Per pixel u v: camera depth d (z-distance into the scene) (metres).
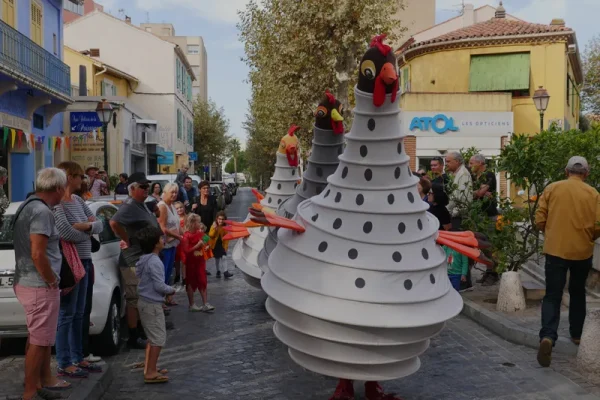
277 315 5.13
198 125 63.28
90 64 35.62
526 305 9.38
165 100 45.94
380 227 4.95
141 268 6.59
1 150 19.44
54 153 24.62
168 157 43.69
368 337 4.77
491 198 9.88
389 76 4.87
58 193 5.52
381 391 5.61
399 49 34.19
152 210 9.95
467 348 7.68
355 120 5.16
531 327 7.99
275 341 8.25
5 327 6.95
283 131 27.16
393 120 5.11
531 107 29.84
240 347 7.98
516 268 9.52
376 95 5.00
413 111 28.95
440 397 5.98
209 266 15.88
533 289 9.74
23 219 5.37
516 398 5.91
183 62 51.19
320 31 20.25
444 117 28.91
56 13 24.59
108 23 45.72
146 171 38.03
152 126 35.34
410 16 41.25
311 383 6.50
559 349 7.26
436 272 5.06
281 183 10.78
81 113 26.61
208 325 9.24
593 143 9.23
